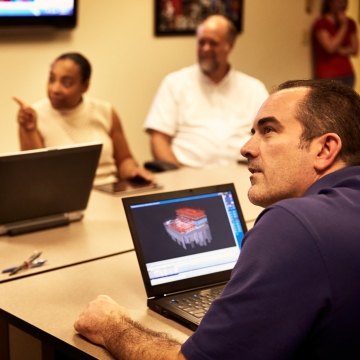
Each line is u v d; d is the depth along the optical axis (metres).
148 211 1.93
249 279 1.31
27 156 2.41
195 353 1.31
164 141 4.26
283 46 5.99
